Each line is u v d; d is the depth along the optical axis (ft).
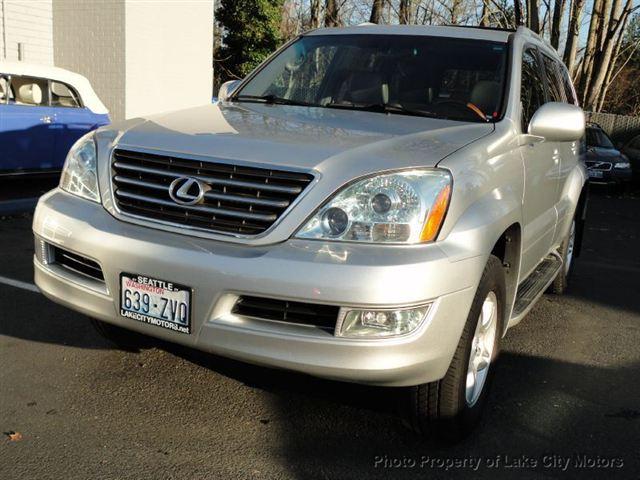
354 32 14.71
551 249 16.05
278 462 9.30
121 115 45.50
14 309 14.55
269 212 8.68
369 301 8.07
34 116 28.96
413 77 13.00
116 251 9.21
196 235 8.98
